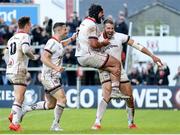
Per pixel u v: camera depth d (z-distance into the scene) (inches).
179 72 1456.7
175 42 1611.7
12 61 839.7
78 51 828.0
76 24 1413.6
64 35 850.8
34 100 1393.9
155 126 959.0
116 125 984.3
